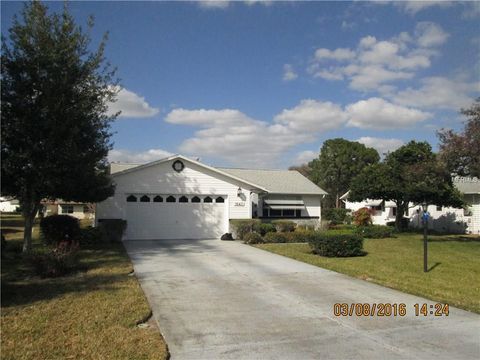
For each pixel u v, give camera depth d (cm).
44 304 798
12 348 577
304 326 689
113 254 1530
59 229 1722
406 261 1433
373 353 573
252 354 568
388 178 2788
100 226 1953
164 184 2205
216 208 2286
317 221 2938
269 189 2989
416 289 957
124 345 589
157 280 1055
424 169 2575
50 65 1420
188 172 2247
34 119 1402
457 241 2277
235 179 2314
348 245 1525
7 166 1366
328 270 1219
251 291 940
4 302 812
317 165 6600
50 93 1405
